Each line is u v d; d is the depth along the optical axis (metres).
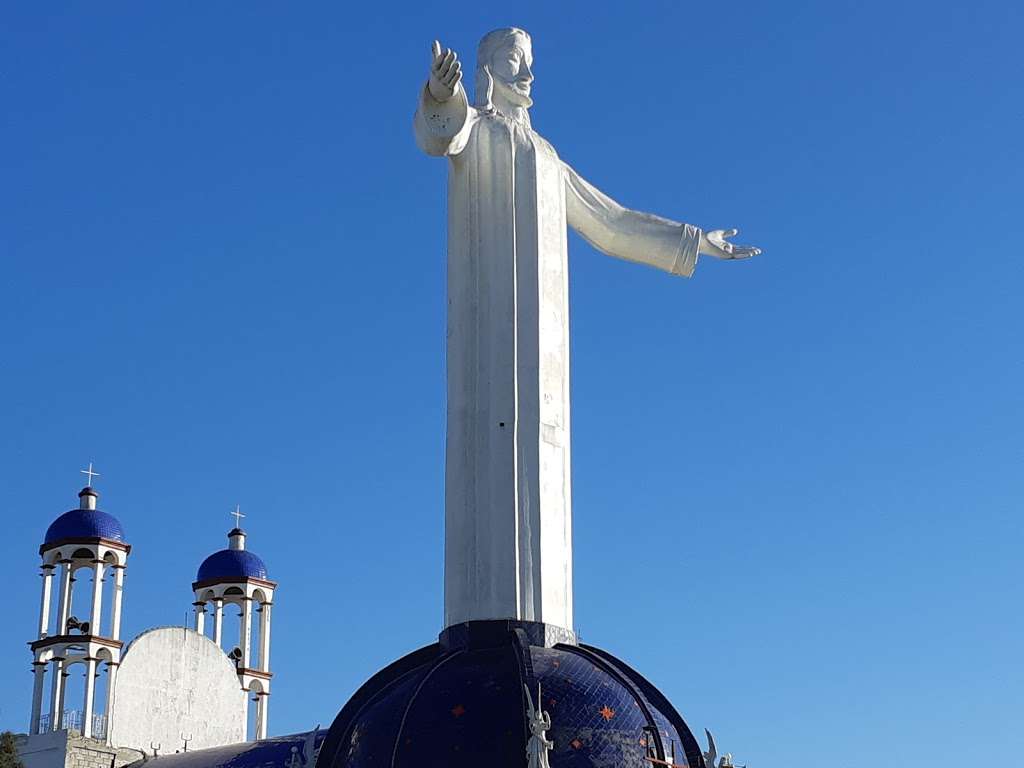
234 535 102.50
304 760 38.97
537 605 38.84
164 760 81.31
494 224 41.69
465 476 40.03
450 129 39.72
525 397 40.44
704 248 44.50
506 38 43.88
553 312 41.56
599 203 43.94
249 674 96.31
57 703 85.25
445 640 39.03
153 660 89.38
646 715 36.62
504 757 34.72
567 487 40.81
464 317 41.19
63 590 87.88
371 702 37.78
